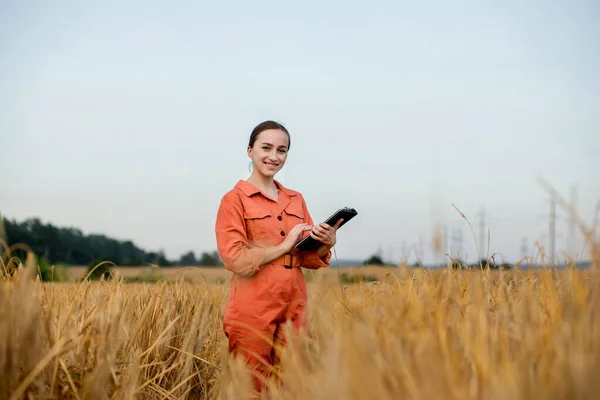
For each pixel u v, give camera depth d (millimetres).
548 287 2529
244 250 3625
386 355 1887
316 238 3635
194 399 4145
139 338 3559
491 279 2906
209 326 4594
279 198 3977
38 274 3402
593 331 1759
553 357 1712
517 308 2285
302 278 3807
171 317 4113
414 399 1654
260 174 3918
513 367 1688
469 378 1828
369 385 1646
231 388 2699
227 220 3727
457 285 2635
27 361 2352
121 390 2805
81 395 2518
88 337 2627
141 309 3854
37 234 86875
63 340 2420
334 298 2711
